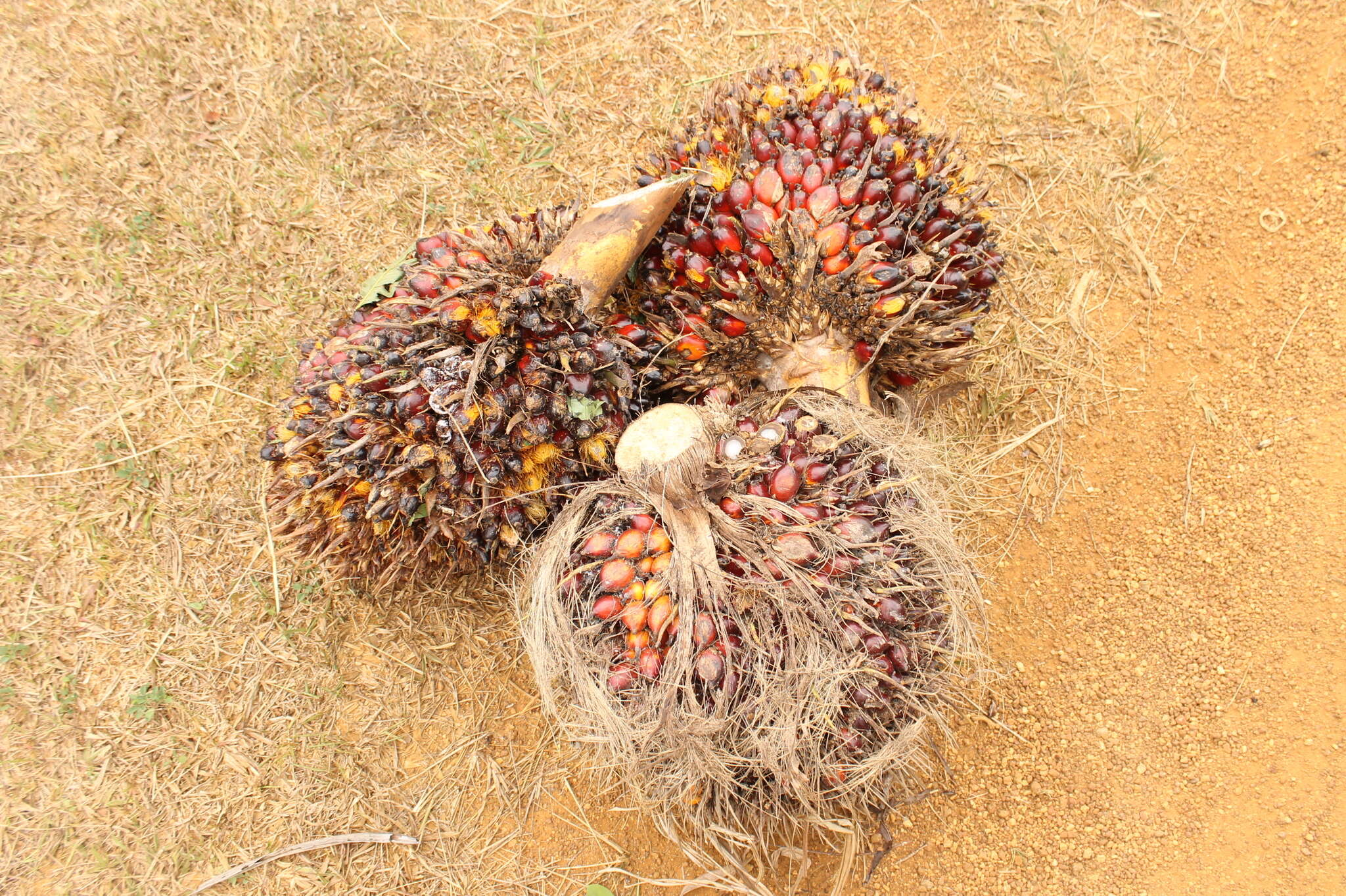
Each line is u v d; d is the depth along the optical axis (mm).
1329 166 1690
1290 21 1773
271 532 1634
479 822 1597
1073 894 1484
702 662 1342
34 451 1667
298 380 1482
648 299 1535
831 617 1357
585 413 1407
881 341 1424
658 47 1833
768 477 1395
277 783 1596
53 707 1604
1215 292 1715
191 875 1569
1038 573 1661
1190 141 1791
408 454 1373
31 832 1573
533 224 1496
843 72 1527
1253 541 1563
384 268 1743
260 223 1744
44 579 1637
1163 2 1836
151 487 1669
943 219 1467
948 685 1486
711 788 1425
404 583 1618
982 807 1562
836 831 1466
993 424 1720
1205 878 1444
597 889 1560
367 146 1778
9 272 1701
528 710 1636
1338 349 1606
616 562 1368
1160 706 1537
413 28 1816
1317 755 1448
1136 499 1655
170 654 1625
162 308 1714
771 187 1430
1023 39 1839
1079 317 1745
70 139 1738
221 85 1773
